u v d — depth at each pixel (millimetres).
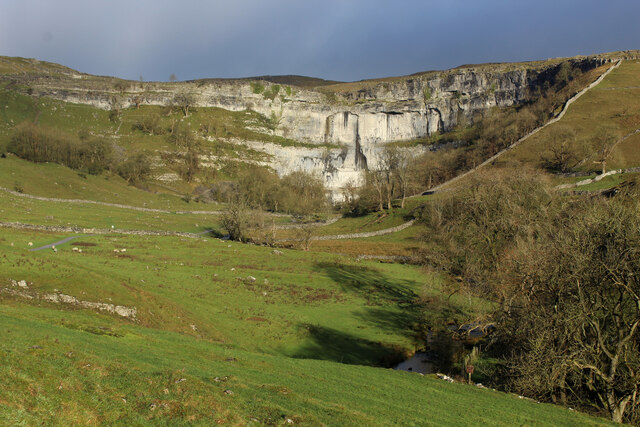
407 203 138625
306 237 103562
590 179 114812
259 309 53312
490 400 28734
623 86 186500
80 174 150750
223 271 67312
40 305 34938
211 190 183750
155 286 52938
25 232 77125
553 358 31984
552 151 138750
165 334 33594
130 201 141625
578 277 33531
